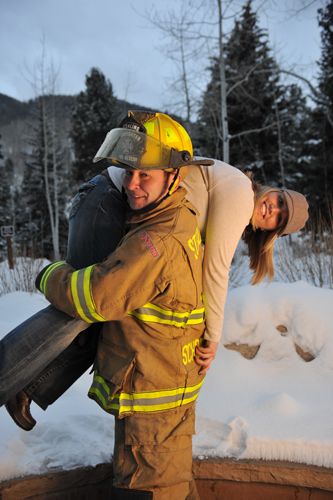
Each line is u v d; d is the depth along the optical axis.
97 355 1.63
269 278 2.16
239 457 2.01
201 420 2.21
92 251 1.73
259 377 2.57
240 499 2.01
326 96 16.19
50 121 24.66
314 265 5.73
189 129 14.88
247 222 1.74
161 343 1.54
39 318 1.59
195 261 1.57
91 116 25.31
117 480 1.61
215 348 1.74
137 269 1.44
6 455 1.88
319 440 1.99
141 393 1.54
